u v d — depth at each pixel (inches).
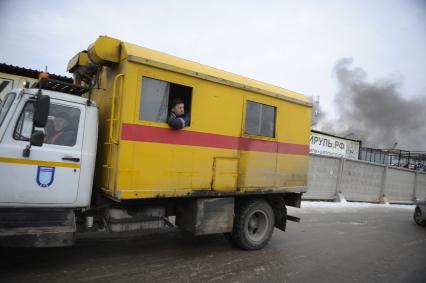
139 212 209.3
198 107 215.3
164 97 200.8
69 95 187.5
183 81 208.1
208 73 220.1
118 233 265.0
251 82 249.8
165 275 189.8
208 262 218.2
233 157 234.5
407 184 877.8
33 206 172.6
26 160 169.5
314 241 304.0
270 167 259.0
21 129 171.0
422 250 313.1
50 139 177.5
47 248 214.5
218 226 228.7
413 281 220.7
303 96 290.4
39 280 167.6
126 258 211.2
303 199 606.2
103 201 202.7
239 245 249.3
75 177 182.9
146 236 264.7
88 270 186.2
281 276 206.1
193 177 213.3
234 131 235.0
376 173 770.8
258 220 262.2
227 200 233.9
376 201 776.9
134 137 187.8
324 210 527.5
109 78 203.9
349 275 220.1
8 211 166.7
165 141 200.2
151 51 199.2
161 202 219.0
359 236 349.4
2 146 164.6
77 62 229.8
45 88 196.5
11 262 187.6
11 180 166.1
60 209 179.9
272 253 251.9
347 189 694.5
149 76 193.3
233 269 209.9
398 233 394.3
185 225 225.6
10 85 393.4
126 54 185.6
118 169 182.2
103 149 201.5
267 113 259.6
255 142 248.1
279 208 276.1
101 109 210.2
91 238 245.9
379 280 216.2
